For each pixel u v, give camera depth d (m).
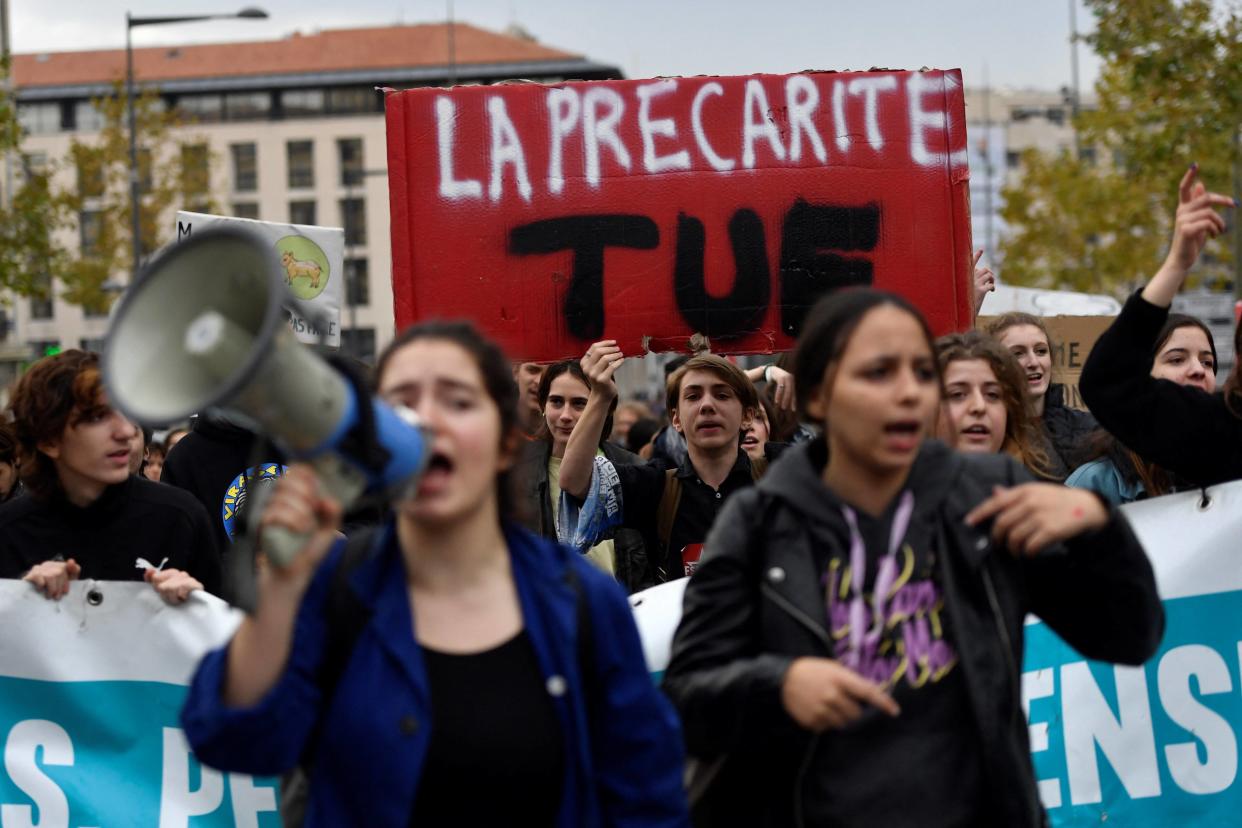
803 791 2.80
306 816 2.59
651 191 5.39
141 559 4.39
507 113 5.40
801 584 2.83
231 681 2.47
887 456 2.79
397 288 5.40
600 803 2.68
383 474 2.31
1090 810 4.10
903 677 2.80
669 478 5.61
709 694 2.78
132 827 4.29
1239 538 4.06
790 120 5.38
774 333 5.39
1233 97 16.94
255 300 2.14
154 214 41.88
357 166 80.38
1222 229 3.61
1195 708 4.08
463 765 2.54
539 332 5.39
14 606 4.32
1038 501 2.75
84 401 4.36
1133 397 3.80
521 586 2.67
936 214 5.36
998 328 6.05
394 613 2.59
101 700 4.32
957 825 2.75
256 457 2.23
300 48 81.81
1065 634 2.97
